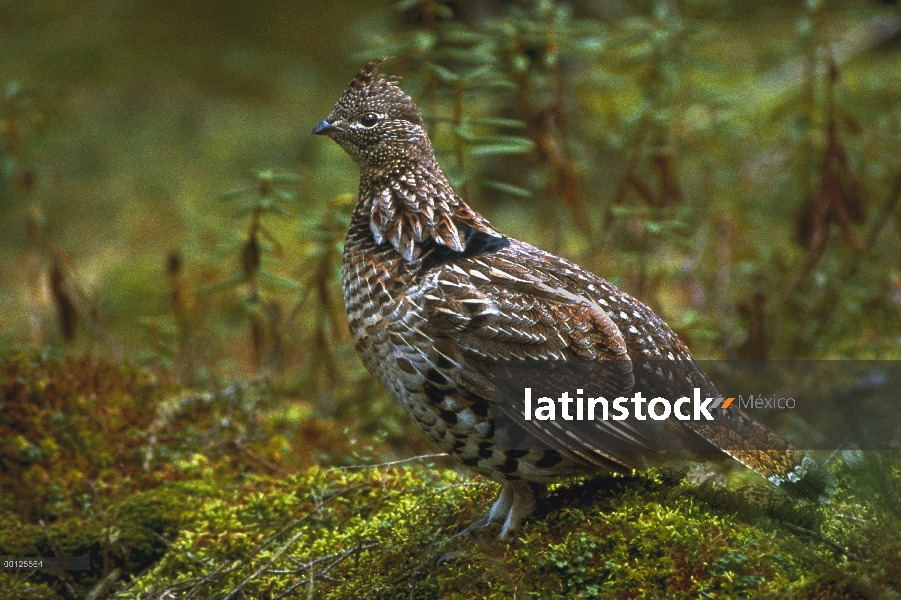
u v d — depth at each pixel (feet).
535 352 20.53
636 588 19.27
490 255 21.62
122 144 63.10
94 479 28.30
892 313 36.73
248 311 33.40
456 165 31.63
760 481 23.06
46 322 44.68
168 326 35.81
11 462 28.02
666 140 39.45
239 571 23.13
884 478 20.59
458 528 22.79
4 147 42.60
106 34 79.51
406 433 33.30
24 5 84.89
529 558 20.36
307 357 40.09
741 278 40.70
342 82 75.15
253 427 30.32
